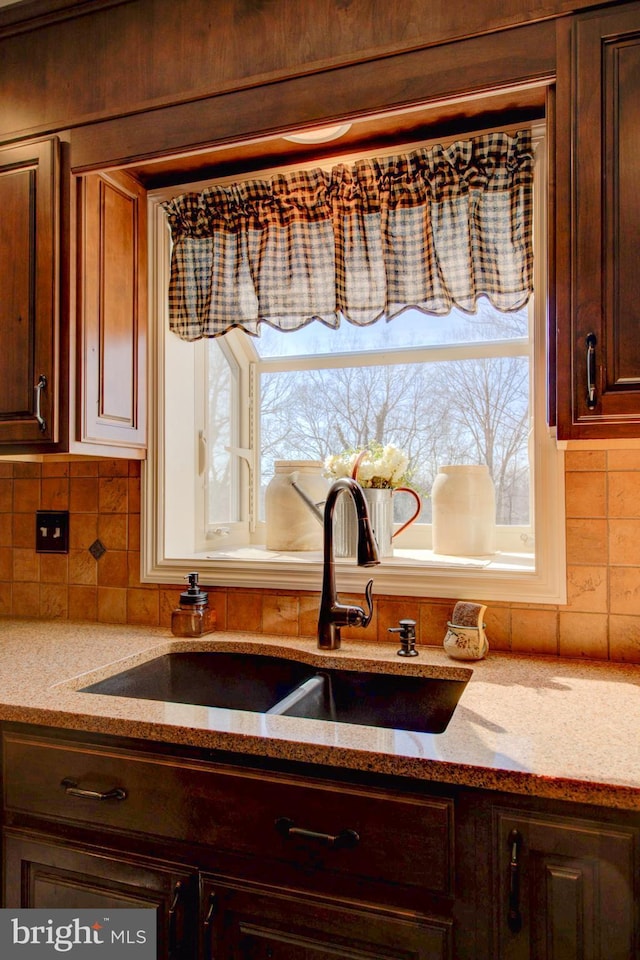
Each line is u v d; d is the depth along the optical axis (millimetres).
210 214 1647
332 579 1362
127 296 1571
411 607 1403
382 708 1254
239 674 1415
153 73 1375
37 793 1041
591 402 1050
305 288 1573
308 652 1335
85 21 1438
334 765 853
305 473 1739
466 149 1405
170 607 1609
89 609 1694
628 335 1038
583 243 1067
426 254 1465
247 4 1308
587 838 768
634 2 1064
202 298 1669
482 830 806
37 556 1758
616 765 786
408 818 831
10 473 1798
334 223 1545
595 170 1065
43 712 1021
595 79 1073
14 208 1457
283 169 1574
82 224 1431
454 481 1576
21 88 1481
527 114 1374
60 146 1435
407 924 827
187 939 939
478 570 1352
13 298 1442
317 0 1260
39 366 1404
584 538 1277
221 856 927
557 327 1081
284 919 887
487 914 800
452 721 935
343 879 861
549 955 778
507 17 1136
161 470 1633
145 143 1374
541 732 891
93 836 1010
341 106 1234
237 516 1975
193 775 942
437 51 1179
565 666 1222
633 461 1249
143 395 1620
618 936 753
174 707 1021
